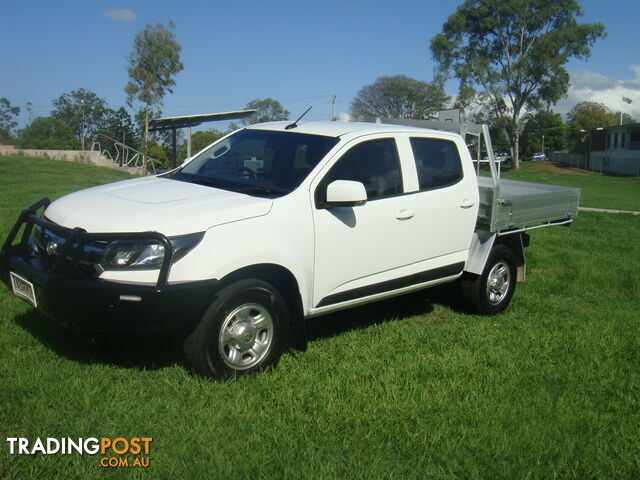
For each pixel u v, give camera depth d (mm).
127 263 4227
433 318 6684
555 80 61938
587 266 10031
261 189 5086
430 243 6012
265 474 3406
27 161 30141
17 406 3920
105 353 4898
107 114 88812
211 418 3955
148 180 5590
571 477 3688
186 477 3350
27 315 5590
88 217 4473
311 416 4129
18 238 8523
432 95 91875
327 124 5914
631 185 52281
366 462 3627
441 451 3803
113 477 3322
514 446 3916
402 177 5781
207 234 4398
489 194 6629
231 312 4477
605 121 109062
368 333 5934
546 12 61250
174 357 4902
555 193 7570
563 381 5062
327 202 5055
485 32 63406
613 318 7082
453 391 4672
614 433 4219
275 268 4770
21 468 3314
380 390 4539
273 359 4758
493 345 5820
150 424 3844
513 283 7145
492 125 69125
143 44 46781
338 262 5211
